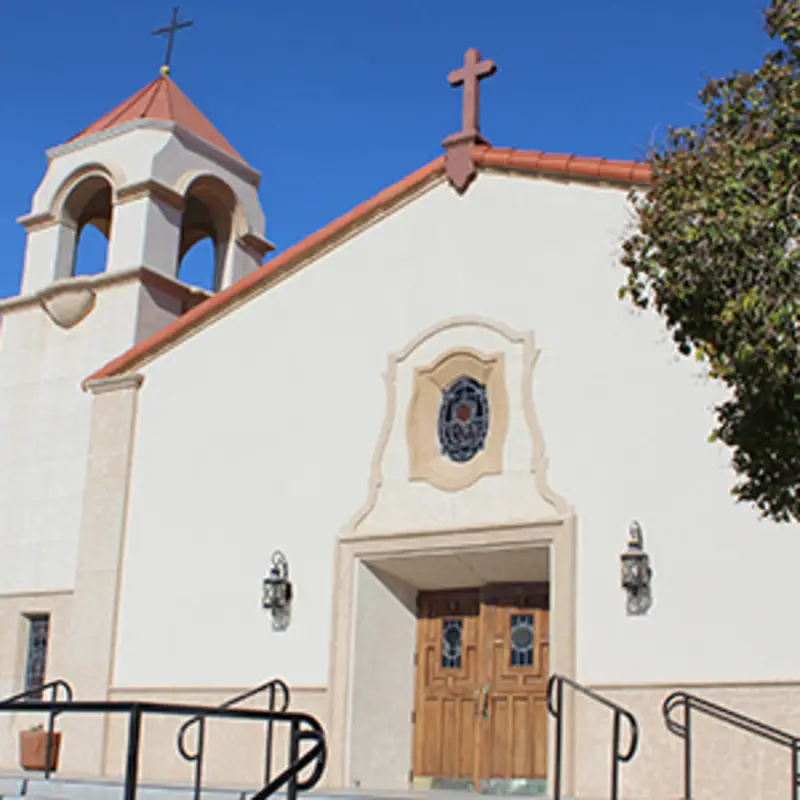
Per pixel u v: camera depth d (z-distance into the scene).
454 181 14.61
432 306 14.44
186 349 16.66
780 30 8.02
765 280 7.35
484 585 14.02
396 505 13.99
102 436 17.00
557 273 13.54
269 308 15.98
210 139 20.95
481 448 13.70
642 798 11.45
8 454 19.22
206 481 15.81
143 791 11.37
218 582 15.26
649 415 12.45
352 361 14.95
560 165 13.76
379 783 13.63
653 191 8.44
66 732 15.89
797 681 10.93
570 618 12.28
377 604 14.12
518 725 13.28
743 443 7.71
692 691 11.44
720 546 11.66
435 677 14.17
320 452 14.87
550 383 13.20
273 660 14.44
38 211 20.31
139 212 19.27
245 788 11.74
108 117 21.05
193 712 7.55
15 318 19.98
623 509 12.32
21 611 18.00
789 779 10.74
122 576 16.16
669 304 7.95
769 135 7.78
